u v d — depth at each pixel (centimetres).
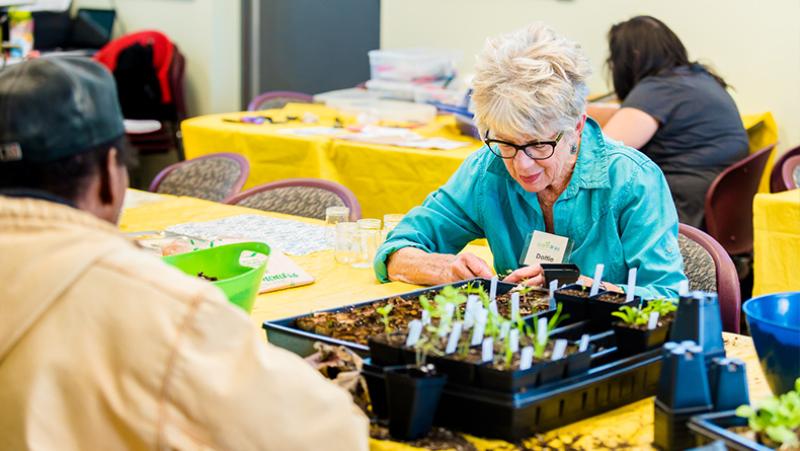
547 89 192
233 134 462
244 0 686
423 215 237
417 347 143
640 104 407
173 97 647
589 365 147
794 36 485
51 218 114
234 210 311
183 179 371
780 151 501
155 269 112
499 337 150
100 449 108
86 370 107
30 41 562
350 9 661
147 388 107
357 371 146
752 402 146
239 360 111
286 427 110
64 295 109
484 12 570
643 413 150
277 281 227
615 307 168
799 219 317
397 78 541
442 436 140
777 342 141
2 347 108
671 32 418
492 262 262
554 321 160
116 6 708
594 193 211
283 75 694
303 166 441
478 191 229
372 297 219
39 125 114
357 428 118
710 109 410
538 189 207
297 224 290
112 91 123
